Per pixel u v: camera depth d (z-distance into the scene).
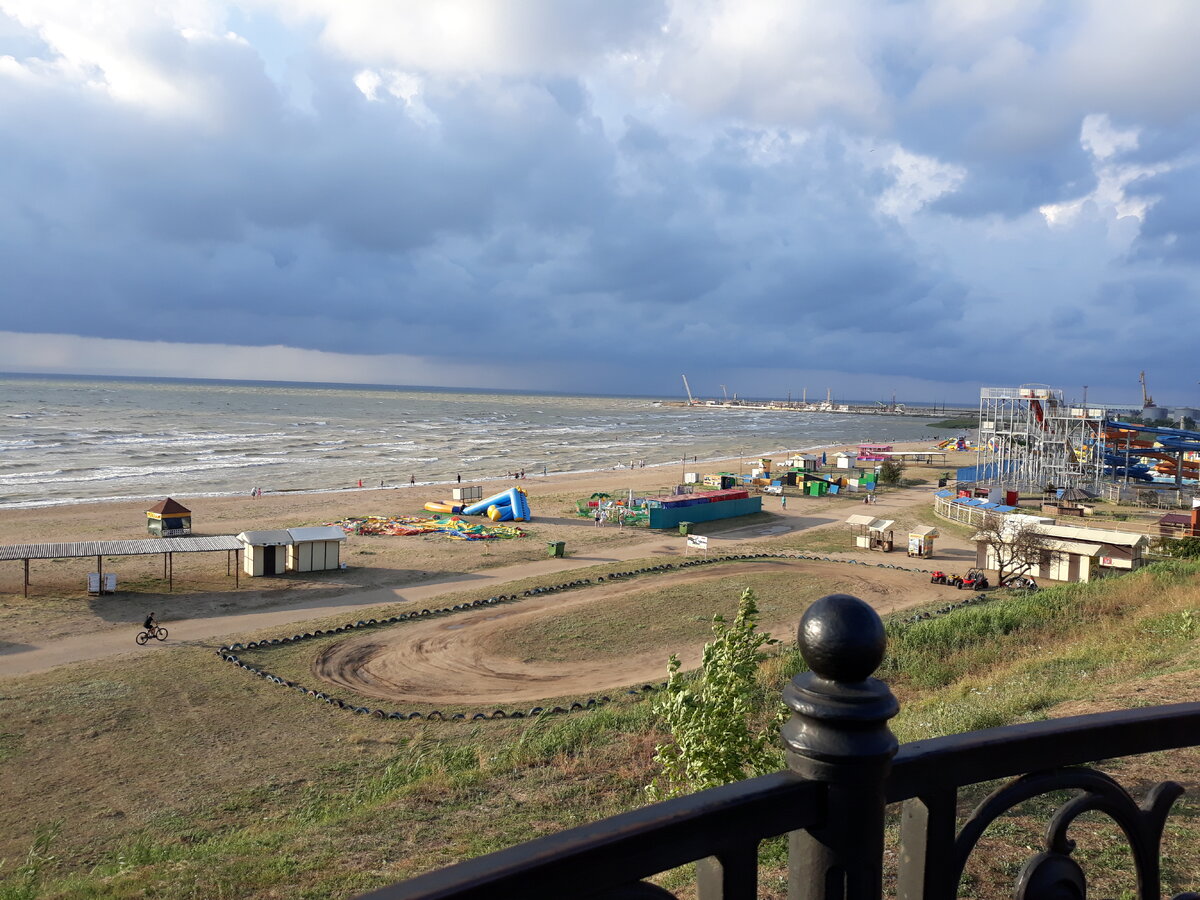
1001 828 5.92
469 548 53.22
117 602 38.41
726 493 67.38
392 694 27.09
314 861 10.74
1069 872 1.77
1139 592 21.56
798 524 63.84
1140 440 91.00
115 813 18.17
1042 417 80.56
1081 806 1.79
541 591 41.00
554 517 66.25
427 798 13.23
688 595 39.91
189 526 54.97
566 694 26.73
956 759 1.62
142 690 26.98
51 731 23.41
